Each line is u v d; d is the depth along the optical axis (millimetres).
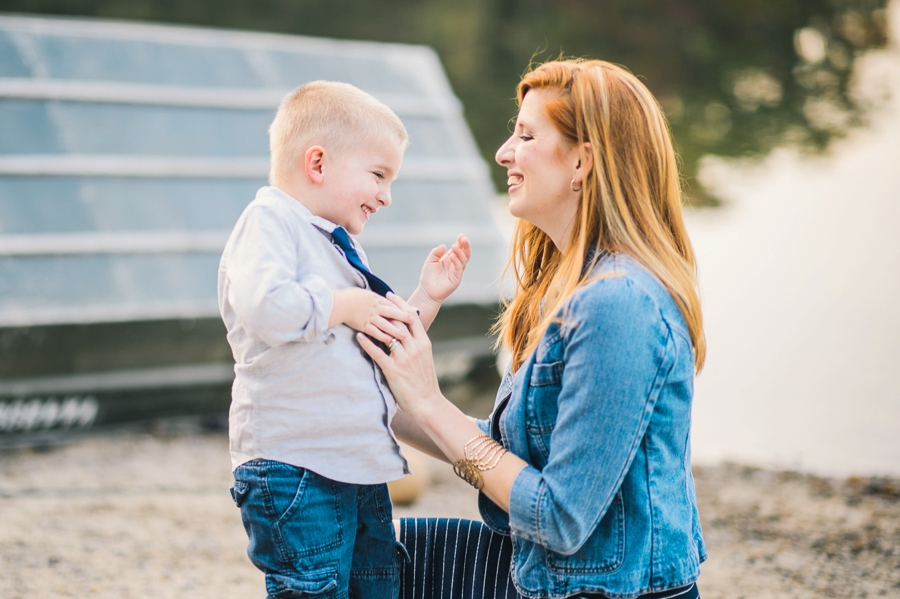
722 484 5387
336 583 2107
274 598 2096
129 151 6797
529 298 2420
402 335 2139
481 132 18531
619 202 2057
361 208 2293
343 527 2139
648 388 1910
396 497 5102
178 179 6828
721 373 7938
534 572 2051
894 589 3816
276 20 21375
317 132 2236
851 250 12555
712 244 12961
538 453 2074
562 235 2246
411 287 6973
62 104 6781
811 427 6523
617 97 2086
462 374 7211
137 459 5707
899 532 4520
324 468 2098
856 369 7988
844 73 23547
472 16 22828
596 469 1895
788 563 4141
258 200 2205
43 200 6266
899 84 22734
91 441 6023
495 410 2268
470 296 7098
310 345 2086
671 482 2010
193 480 5355
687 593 2021
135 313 6023
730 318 9734
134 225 6457
